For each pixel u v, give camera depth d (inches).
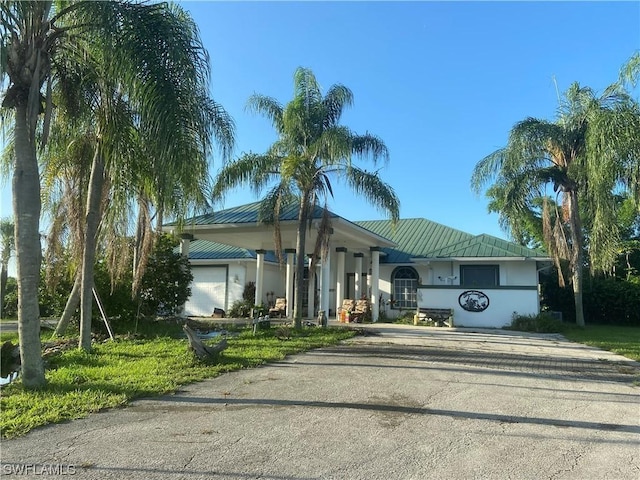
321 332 591.2
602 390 300.2
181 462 171.0
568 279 1008.2
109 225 471.5
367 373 338.0
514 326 742.5
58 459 171.6
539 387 305.7
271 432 205.8
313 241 844.0
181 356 375.2
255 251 983.0
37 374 271.1
